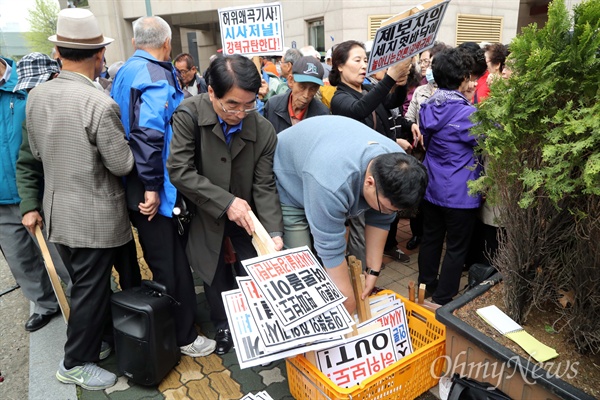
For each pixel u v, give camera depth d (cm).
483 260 298
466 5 956
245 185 209
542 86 133
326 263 176
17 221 251
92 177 197
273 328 159
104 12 1312
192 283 232
